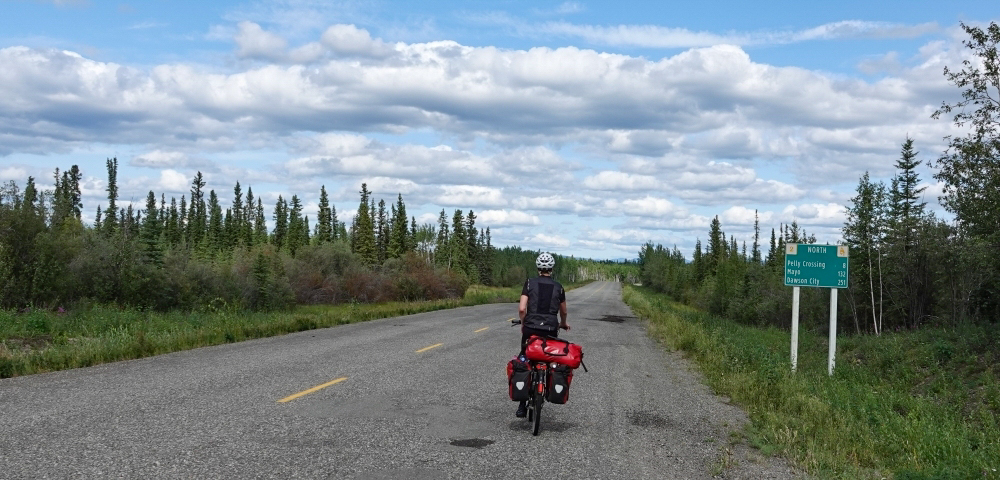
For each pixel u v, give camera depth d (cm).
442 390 948
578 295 7656
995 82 1530
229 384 928
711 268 9881
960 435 836
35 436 608
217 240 8831
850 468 625
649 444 693
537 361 710
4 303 2133
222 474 516
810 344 2361
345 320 2233
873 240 3138
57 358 1085
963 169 1627
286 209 10031
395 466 565
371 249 7806
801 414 898
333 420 730
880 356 1741
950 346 1598
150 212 2831
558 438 701
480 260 11681
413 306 3269
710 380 1137
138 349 1247
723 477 582
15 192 2286
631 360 1420
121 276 2548
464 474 552
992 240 1695
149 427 659
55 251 2288
